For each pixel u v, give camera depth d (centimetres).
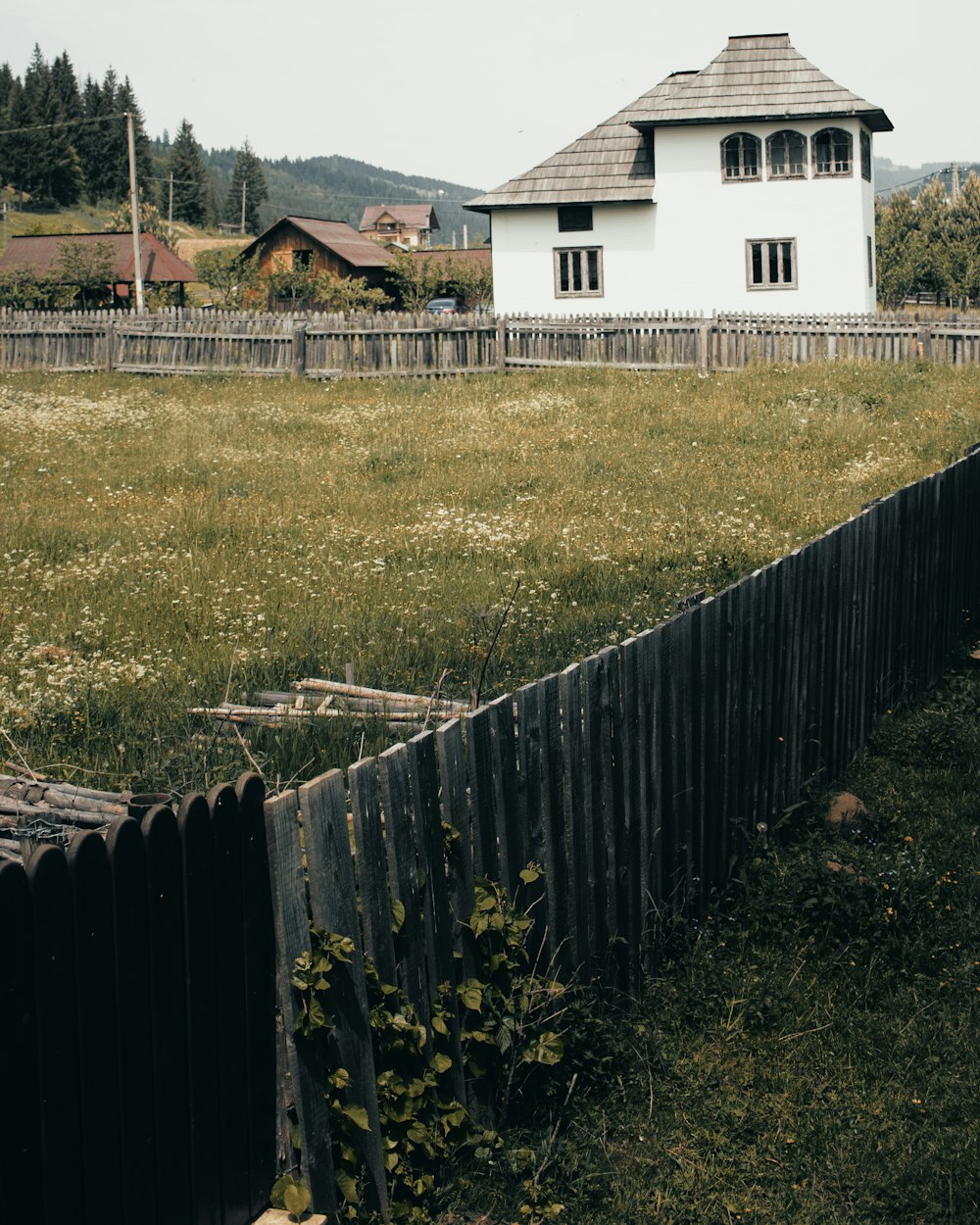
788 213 3853
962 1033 489
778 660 673
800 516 1350
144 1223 307
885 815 700
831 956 543
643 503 1464
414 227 15950
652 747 535
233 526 1344
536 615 958
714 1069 467
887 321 2650
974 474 1068
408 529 1316
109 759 632
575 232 4034
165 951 312
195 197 18875
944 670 993
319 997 349
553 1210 386
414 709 693
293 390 2627
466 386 2567
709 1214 393
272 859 344
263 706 725
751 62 3894
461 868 413
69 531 1316
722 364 2762
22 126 16100
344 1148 360
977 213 7575
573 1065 452
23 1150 271
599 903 496
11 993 268
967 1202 396
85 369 2919
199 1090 324
